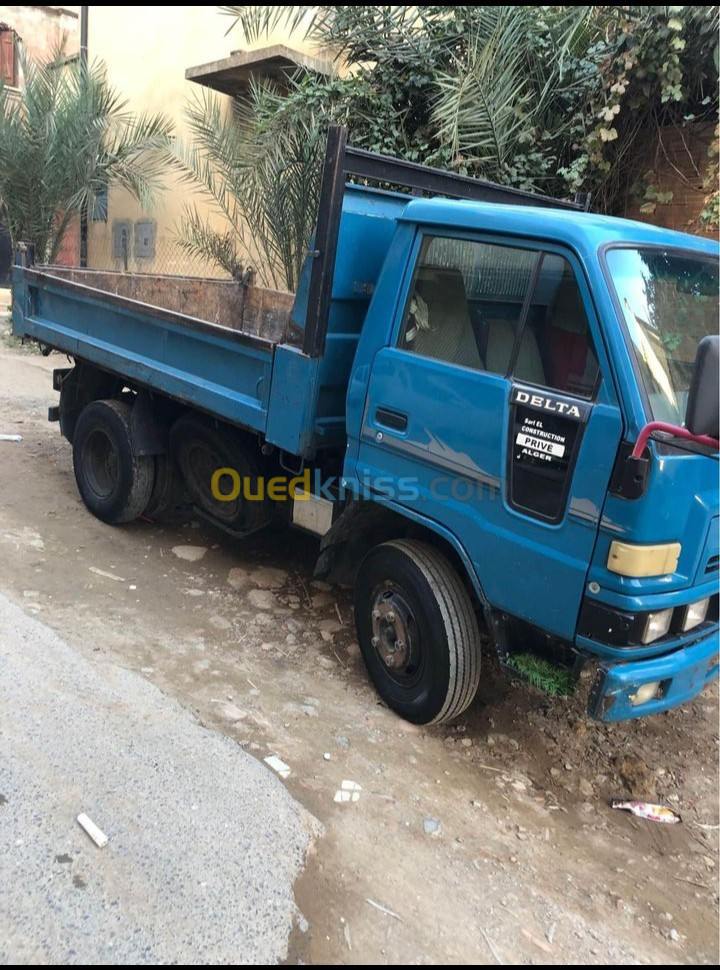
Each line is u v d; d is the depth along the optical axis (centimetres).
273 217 773
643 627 271
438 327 326
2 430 725
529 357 294
